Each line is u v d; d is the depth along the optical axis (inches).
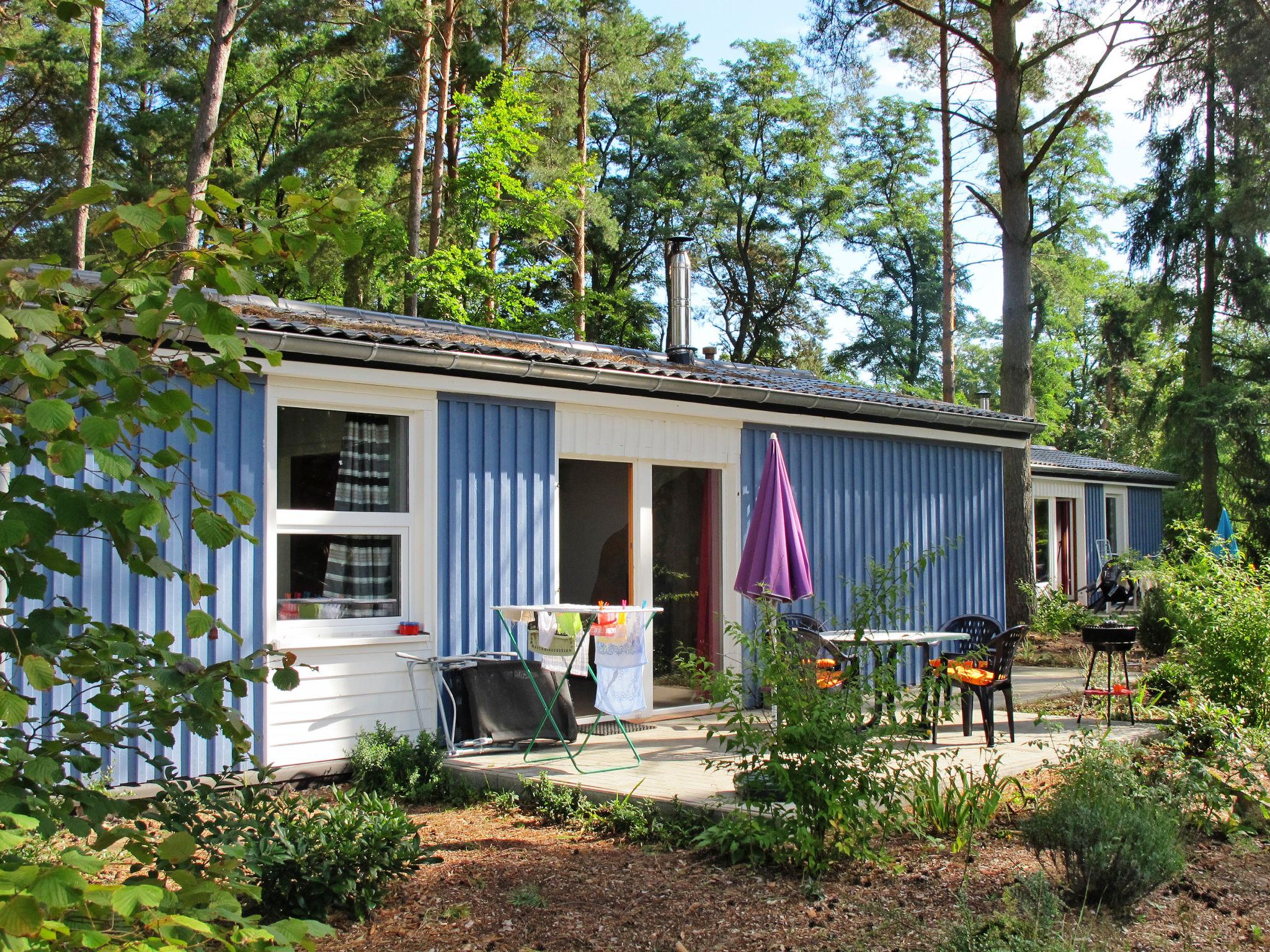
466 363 304.0
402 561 307.7
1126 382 1828.2
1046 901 172.7
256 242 105.3
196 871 101.7
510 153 989.8
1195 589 361.4
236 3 668.7
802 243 1461.6
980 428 485.1
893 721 217.2
